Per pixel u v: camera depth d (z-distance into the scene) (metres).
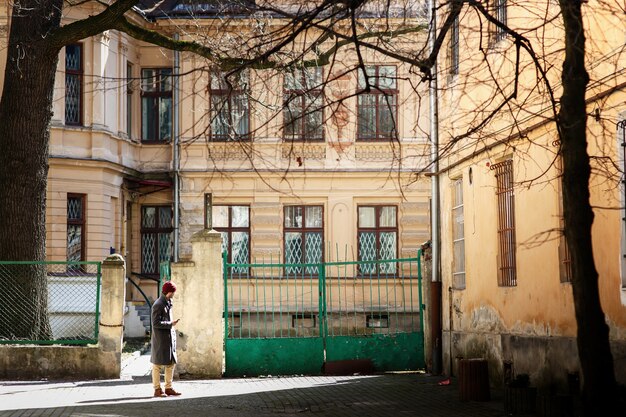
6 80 23.47
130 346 30.77
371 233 37.78
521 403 14.50
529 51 11.68
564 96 10.47
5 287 22.45
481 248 19.95
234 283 36.47
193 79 17.05
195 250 22.55
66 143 34.06
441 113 23.08
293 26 11.90
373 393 18.23
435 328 22.62
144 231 38.06
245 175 37.34
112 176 35.47
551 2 14.01
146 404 16.77
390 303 37.00
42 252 23.36
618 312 13.61
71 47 34.59
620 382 13.46
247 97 16.86
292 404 16.61
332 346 23.11
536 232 16.83
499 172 18.86
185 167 37.41
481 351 19.88
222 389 19.52
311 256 37.69
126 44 36.69
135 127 37.84
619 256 13.52
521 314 17.62
